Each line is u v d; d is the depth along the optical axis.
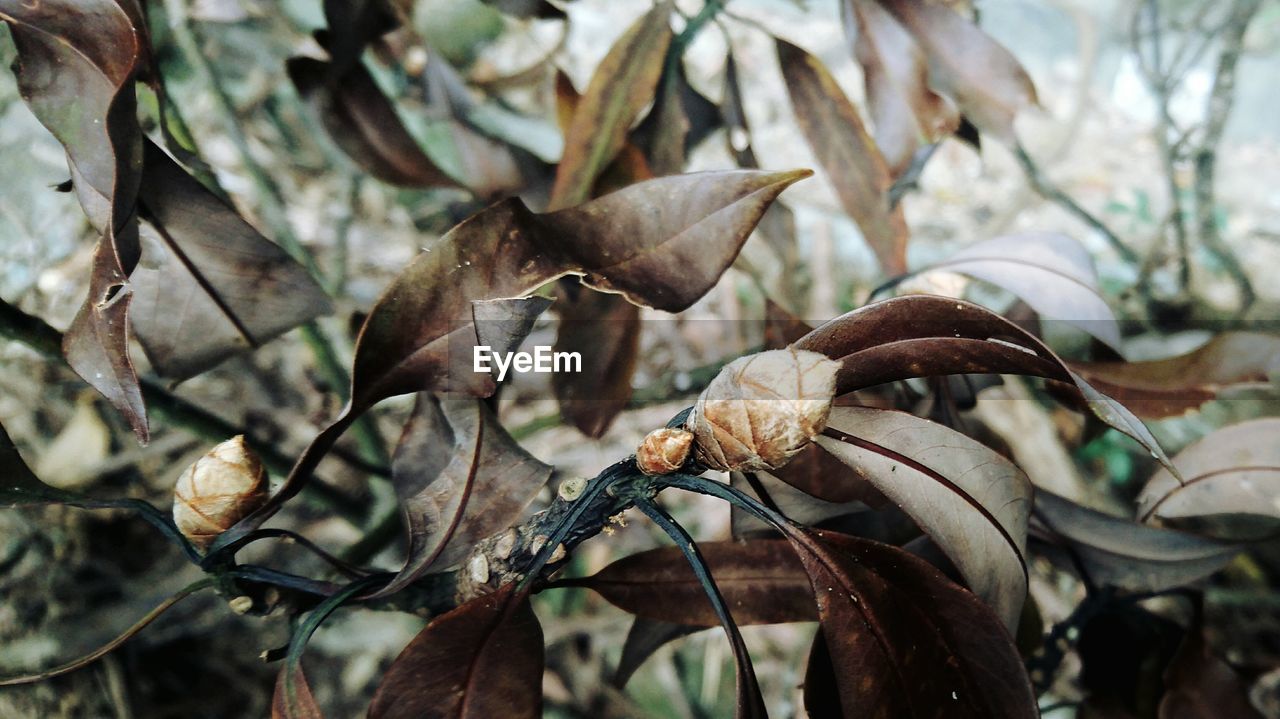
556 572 0.15
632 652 0.18
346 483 0.34
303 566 0.32
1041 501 0.18
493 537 0.14
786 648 0.34
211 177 0.22
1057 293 0.18
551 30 0.47
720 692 0.33
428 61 0.23
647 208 0.14
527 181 0.23
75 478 0.31
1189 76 0.53
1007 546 0.14
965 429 0.19
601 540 0.36
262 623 0.32
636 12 0.55
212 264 0.17
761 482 0.16
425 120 0.30
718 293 0.40
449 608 0.15
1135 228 0.47
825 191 0.48
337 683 0.32
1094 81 0.56
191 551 0.14
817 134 0.22
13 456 0.14
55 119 0.14
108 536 0.31
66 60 0.14
